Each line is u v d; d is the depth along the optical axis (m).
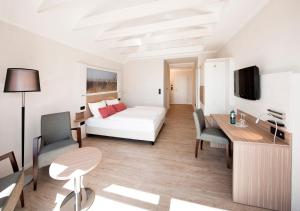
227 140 2.42
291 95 1.49
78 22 2.78
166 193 1.85
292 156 1.51
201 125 2.76
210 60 3.34
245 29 2.64
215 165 2.49
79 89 3.55
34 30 2.50
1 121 2.12
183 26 2.74
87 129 3.73
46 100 2.79
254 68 2.09
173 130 4.43
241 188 1.66
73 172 1.46
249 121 2.47
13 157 1.68
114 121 3.47
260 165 1.59
